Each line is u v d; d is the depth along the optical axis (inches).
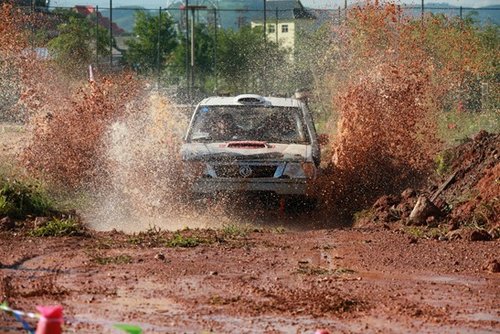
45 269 638.5
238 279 619.2
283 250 730.2
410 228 851.4
